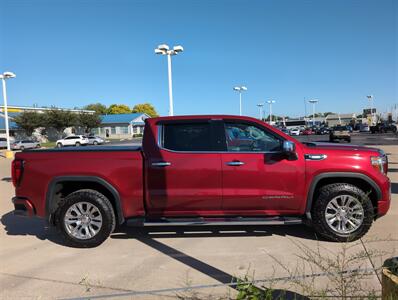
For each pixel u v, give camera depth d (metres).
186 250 5.61
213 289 4.25
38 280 4.65
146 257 5.36
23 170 5.90
